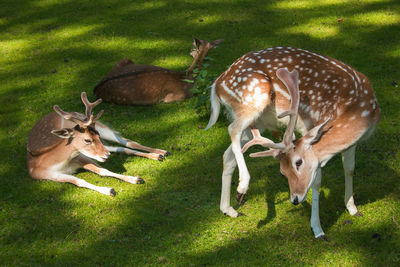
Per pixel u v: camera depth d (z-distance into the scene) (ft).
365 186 14.89
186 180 15.69
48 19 29.60
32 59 24.68
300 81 12.69
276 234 13.16
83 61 24.16
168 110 19.81
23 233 13.50
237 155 12.92
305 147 11.61
